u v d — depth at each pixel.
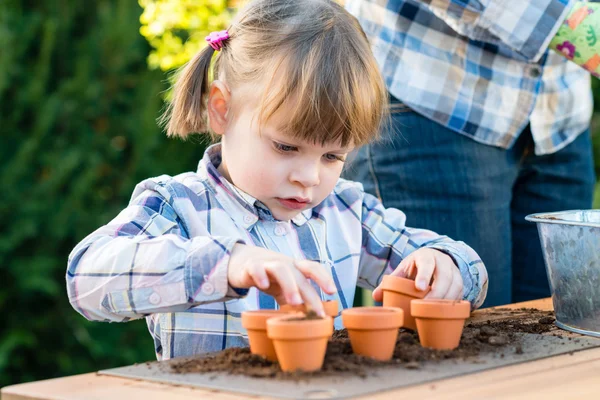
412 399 0.96
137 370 1.13
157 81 4.22
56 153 3.98
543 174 2.06
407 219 1.92
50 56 4.05
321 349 1.08
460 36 1.85
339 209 1.79
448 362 1.14
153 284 1.31
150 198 1.57
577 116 2.03
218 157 1.70
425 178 1.88
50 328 4.08
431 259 1.50
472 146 1.87
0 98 3.89
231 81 1.56
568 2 1.65
